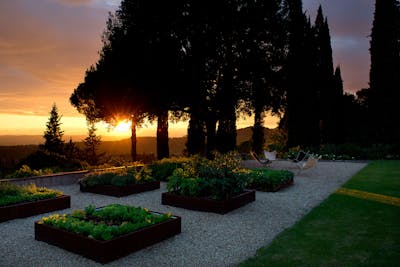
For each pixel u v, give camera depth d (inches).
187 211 315.6
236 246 216.4
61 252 205.2
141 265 186.1
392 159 839.7
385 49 1073.5
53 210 317.1
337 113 1186.6
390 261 180.9
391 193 371.2
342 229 241.6
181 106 759.7
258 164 737.6
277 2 790.5
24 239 231.0
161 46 709.3
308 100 1042.7
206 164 376.2
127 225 208.2
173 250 209.2
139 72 701.3
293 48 965.2
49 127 1902.1
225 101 746.2
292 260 186.9
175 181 341.7
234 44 753.0
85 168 545.6
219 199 312.2
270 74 786.2
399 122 1050.7
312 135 1067.3
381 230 236.1
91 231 198.8
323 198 365.4
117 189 387.2
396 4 1088.2
